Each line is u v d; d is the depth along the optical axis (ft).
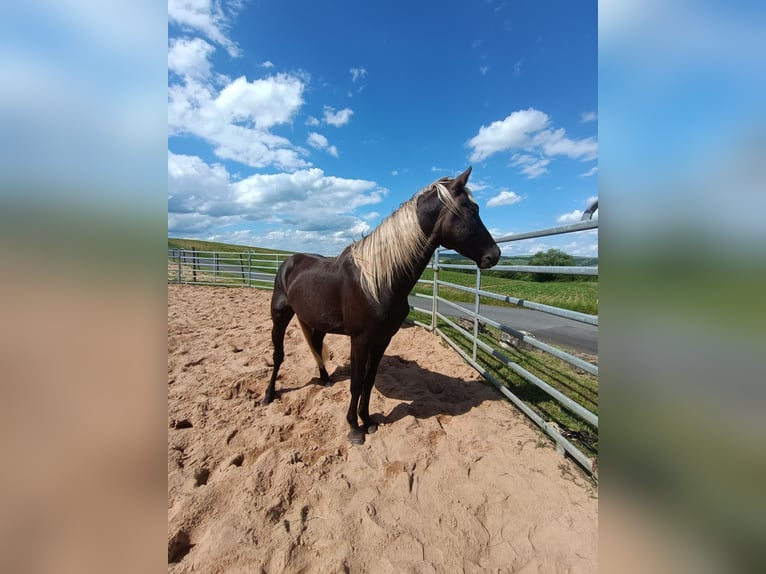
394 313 7.76
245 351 14.29
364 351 7.87
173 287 34.68
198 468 6.93
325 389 10.69
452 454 7.53
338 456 7.52
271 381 10.02
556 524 5.74
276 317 10.06
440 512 6.00
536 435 8.34
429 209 7.44
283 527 5.54
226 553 5.03
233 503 5.99
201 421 8.66
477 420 8.99
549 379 12.05
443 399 10.32
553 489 6.54
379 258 7.48
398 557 5.16
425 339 16.81
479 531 5.63
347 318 7.96
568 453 7.57
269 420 8.78
